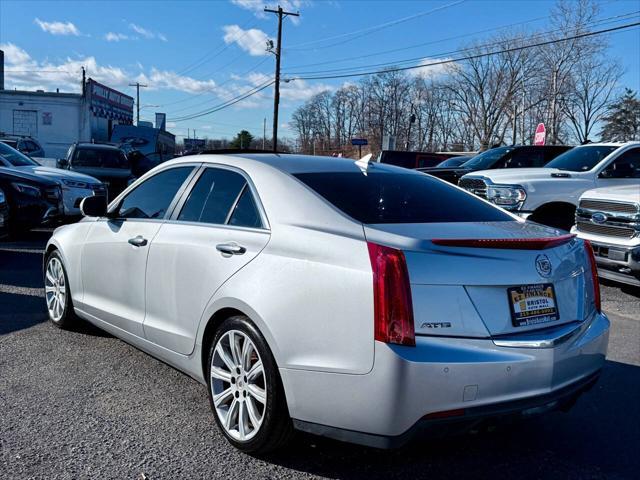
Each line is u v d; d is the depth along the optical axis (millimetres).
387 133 74125
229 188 3922
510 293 3061
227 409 3535
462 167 13672
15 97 36031
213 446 3475
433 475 3277
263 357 3215
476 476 3283
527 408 3021
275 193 3588
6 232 8953
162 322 4086
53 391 4168
